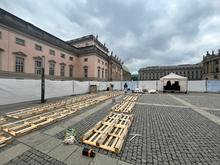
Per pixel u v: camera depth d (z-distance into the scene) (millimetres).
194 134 4926
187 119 6824
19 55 23891
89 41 47062
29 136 4637
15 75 23219
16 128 5109
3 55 21438
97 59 40375
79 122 6258
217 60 54656
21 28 24203
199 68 79562
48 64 30391
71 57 38375
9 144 4047
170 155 3545
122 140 4160
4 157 3385
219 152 3713
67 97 15125
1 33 21156
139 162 3236
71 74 38531
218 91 25250
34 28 27016
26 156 3438
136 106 10297
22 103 10406
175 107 9953
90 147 3924
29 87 11172
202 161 3293
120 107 9477
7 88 9539
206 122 6352
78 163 3160
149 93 22984
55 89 14344
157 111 8586
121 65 72062
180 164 3178
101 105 10680
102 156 3469
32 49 26484
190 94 21359
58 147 3898
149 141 4344
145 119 6793
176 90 24125
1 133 4695
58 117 6664
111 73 52031
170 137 4656
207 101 13141
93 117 7121
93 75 38812
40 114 7418
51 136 4652
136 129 5391
